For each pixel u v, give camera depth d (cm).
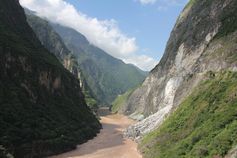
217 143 4238
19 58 7700
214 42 7744
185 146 4938
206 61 7488
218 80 6156
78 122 8969
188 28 11762
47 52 11462
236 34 6894
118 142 8331
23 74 7675
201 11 11062
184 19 12962
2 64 7181
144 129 8950
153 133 7256
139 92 17800
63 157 6456
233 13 8056
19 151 5641
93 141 8438
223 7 9369
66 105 9138
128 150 7288
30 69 7994
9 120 6144
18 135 5919
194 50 10212
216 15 9569
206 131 4819
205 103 5700
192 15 11869
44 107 7800
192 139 4888
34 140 6172
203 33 10031
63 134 7375
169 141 5716
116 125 13000
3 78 7069
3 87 6838
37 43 11419
